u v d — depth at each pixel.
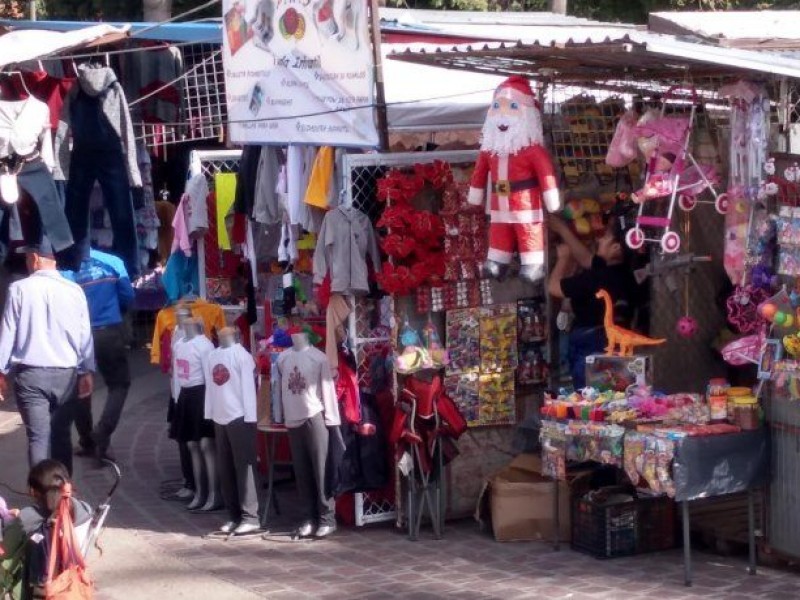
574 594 7.36
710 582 7.52
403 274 8.63
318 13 9.15
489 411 9.09
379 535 8.88
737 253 7.79
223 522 9.30
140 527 9.18
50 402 8.88
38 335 8.76
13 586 6.06
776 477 7.66
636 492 8.35
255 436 8.91
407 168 8.90
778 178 7.48
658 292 8.59
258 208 9.91
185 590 7.64
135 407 13.57
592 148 9.12
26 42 9.00
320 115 9.23
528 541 8.61
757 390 7.67
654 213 8.53
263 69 9.64
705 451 7.41
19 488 10.19
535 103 8.38
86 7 18.94
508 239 8.47
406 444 8.68
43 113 9.20
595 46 7.11
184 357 9.48
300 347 8.69
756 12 9.83
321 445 8.68
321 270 8.77
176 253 11.01
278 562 8.25
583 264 8.98
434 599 7.36
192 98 12.88
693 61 7.32
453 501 9.09
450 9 18.80
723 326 8.78
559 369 9.27
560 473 8.09
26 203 9.72
